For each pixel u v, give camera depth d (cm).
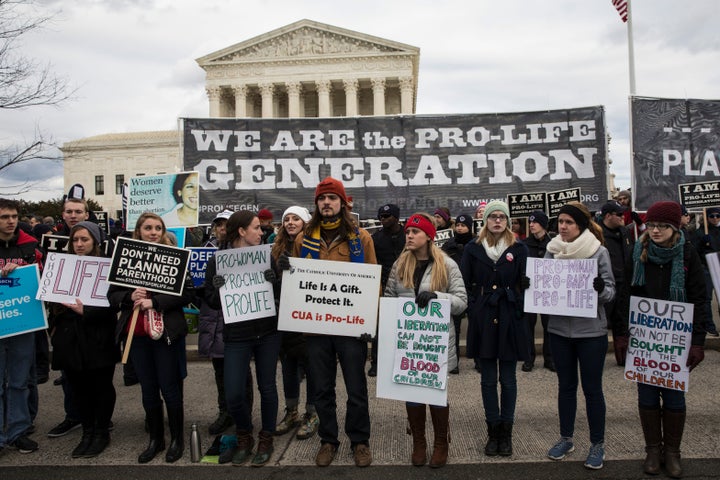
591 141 888
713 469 383
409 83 5559
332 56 5584
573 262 407
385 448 442
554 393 578
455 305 404
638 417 495
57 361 441
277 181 902
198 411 562
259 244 445
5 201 470
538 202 830
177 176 741
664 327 389
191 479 396
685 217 799
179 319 438
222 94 5862
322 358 420
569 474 384
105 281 456
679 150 851
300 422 511
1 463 432
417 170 906
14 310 452
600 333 398
